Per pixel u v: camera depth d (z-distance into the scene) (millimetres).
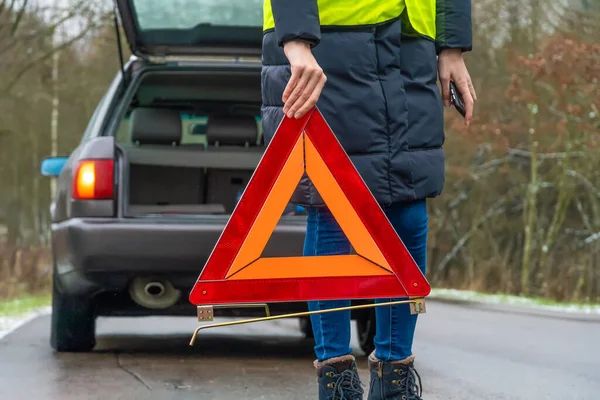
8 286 19766
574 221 30609
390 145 2996
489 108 28500
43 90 28891
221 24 6590
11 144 32094
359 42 2945
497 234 32750
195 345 6801
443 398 4578
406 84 3057
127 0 6152
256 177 2885
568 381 5246
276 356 6094
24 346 6414
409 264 2920
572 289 24781
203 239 5566
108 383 4738
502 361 6172
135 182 6660
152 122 6523
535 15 26188
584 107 24984
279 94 3031
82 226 5562
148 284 5648
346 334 3102
